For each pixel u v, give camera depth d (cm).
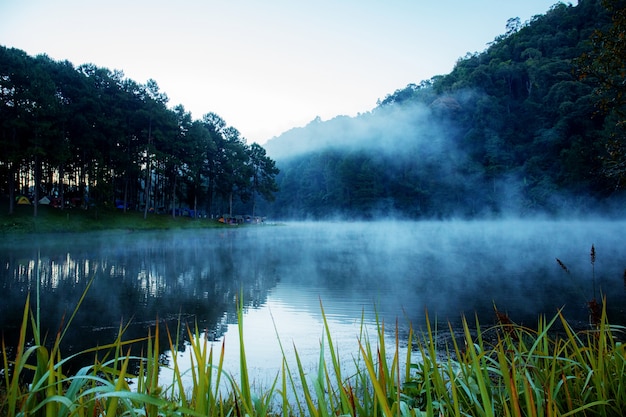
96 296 1173
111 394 126
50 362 137
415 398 211
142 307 1035
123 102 4553
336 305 1066
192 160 5150
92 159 4197
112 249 2491
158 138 4631
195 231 4547
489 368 240
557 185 6178
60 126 3788
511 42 10850
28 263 1794
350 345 702
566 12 10200
